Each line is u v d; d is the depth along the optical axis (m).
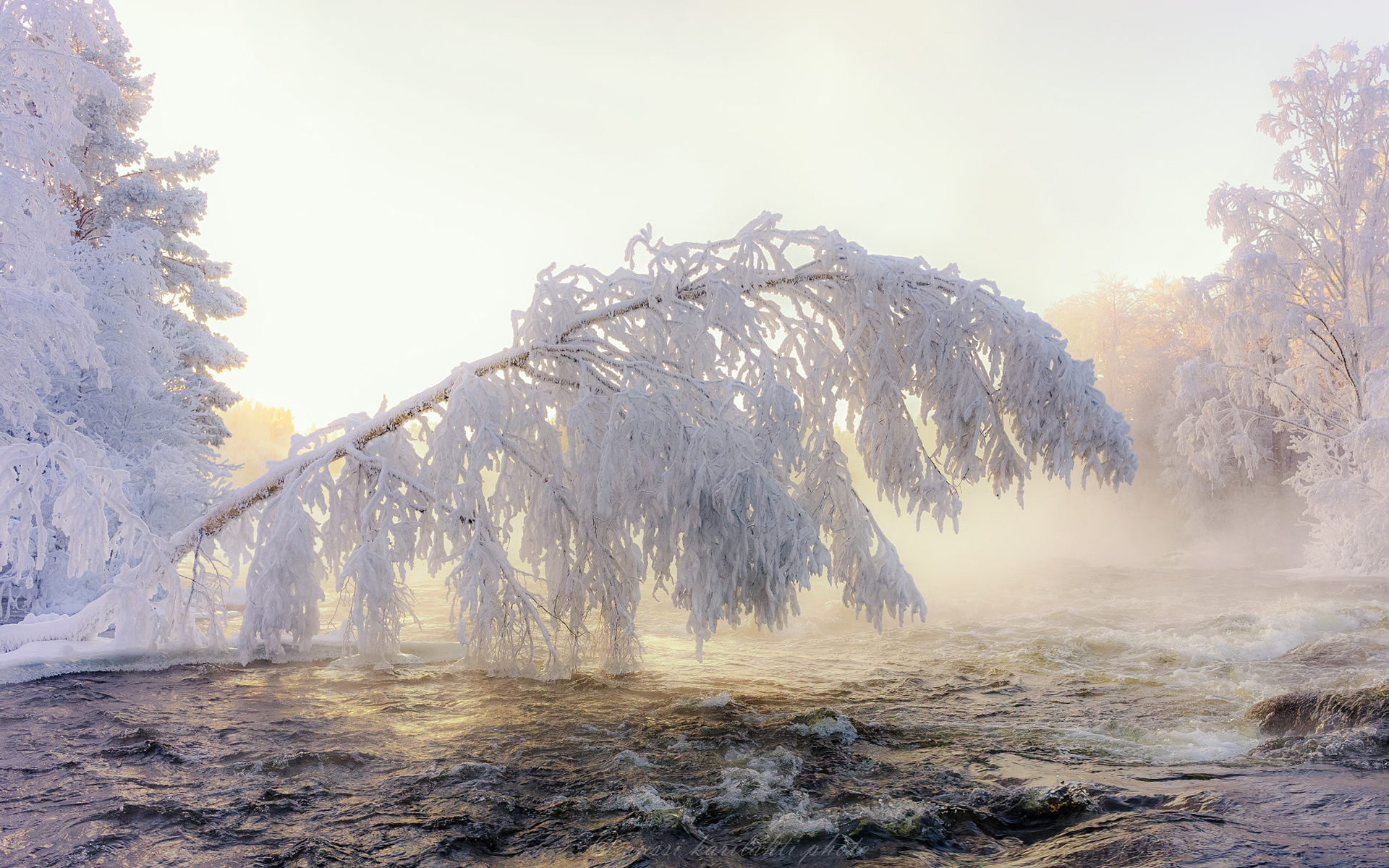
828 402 8.29
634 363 7.85
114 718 5.83
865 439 8.25
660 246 8.40
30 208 8.83
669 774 4.62
